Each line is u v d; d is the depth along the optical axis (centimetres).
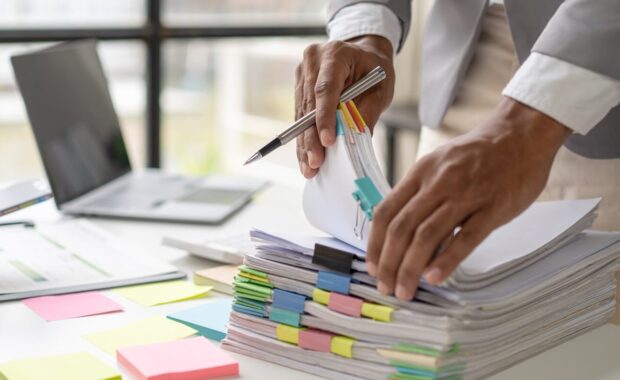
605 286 103
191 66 357
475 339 83
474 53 140
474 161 82
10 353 93
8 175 318
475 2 137
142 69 288
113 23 276
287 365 90
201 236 146
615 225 123
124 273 123
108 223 157
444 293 82
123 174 190
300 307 90
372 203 86
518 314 88
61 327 101
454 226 80
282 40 345
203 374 87
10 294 112
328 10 135
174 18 291
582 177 126
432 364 80
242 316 94
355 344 85
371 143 92
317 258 89
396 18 131
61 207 159
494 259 88
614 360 94
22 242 136
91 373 86
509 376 89
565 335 99
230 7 304
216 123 375
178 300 113
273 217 165
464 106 144
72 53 180
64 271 122
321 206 95
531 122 87
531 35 122
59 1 266
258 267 93
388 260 81
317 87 99
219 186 185
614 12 89
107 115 189
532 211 103
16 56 160
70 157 168
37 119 161
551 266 91
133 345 94
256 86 376
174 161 370
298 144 100
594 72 89
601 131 116
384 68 116
